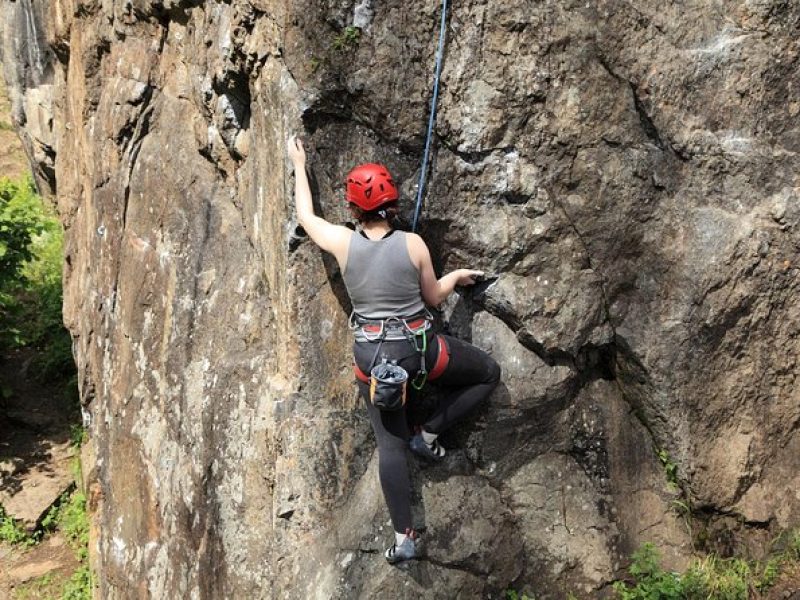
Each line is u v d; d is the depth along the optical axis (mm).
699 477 4516
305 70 4020
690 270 4352
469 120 4109
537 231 4250
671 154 4312
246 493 4637
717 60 4250
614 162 4258
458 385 4160
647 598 4422
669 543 4605
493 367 4148
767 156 4367
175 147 5688
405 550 3980
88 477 7656
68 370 10344
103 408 6531
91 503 7465
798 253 4418
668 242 4367
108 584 6074
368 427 4391
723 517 4629
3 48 12023
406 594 4109
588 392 4586
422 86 4062
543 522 4449
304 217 3922
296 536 4309
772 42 4305
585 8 4102
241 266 5090
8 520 8086
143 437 5676
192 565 5000
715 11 4266
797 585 4473
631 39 4172
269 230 4539
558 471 4516
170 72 5801
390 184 3736
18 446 9188
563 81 4141
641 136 4277
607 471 4578
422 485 4277
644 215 4336
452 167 4172
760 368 4523
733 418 4539
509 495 4438
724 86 4289
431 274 3811
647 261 4379
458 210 4215
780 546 4621
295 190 4059
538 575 4402
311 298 4297
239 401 4773
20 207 9617
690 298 4352
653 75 4207
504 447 4438
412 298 3752
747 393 4527
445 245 4277
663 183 4324
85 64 6777
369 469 4367
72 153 7953
